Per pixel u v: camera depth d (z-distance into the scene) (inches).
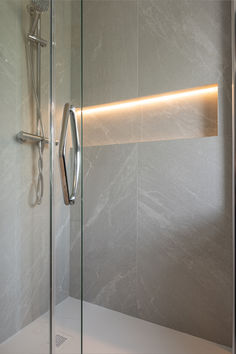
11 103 39.2
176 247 67.1
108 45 78.8
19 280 38.1
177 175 67.1
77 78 38.0
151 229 70.7
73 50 37.9
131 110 78.4
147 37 72.5
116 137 80.7
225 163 60.9
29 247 38.0
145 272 71.4
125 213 74.8
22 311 37.7
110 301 76.9
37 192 37.8
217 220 61.8
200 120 68.1
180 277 66.4
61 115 37.1
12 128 39.3
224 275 60.7
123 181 75.2
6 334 37.8
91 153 80.7
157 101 74.4
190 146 65.4
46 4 37.0
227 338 59.9
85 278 81.0
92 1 81.9
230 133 60.4
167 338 62.7
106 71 79.2
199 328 63.4
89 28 82.2
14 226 38.8
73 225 37.5
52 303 36.9
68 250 37.4
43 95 37.4
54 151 37.0
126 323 69.4
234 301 32.7
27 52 38.0
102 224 78.4
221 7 62.0
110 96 78.5
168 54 69.3
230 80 60.6
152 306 70.2
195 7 65.4
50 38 36.7
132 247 73.5
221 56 61.9
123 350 57.4
